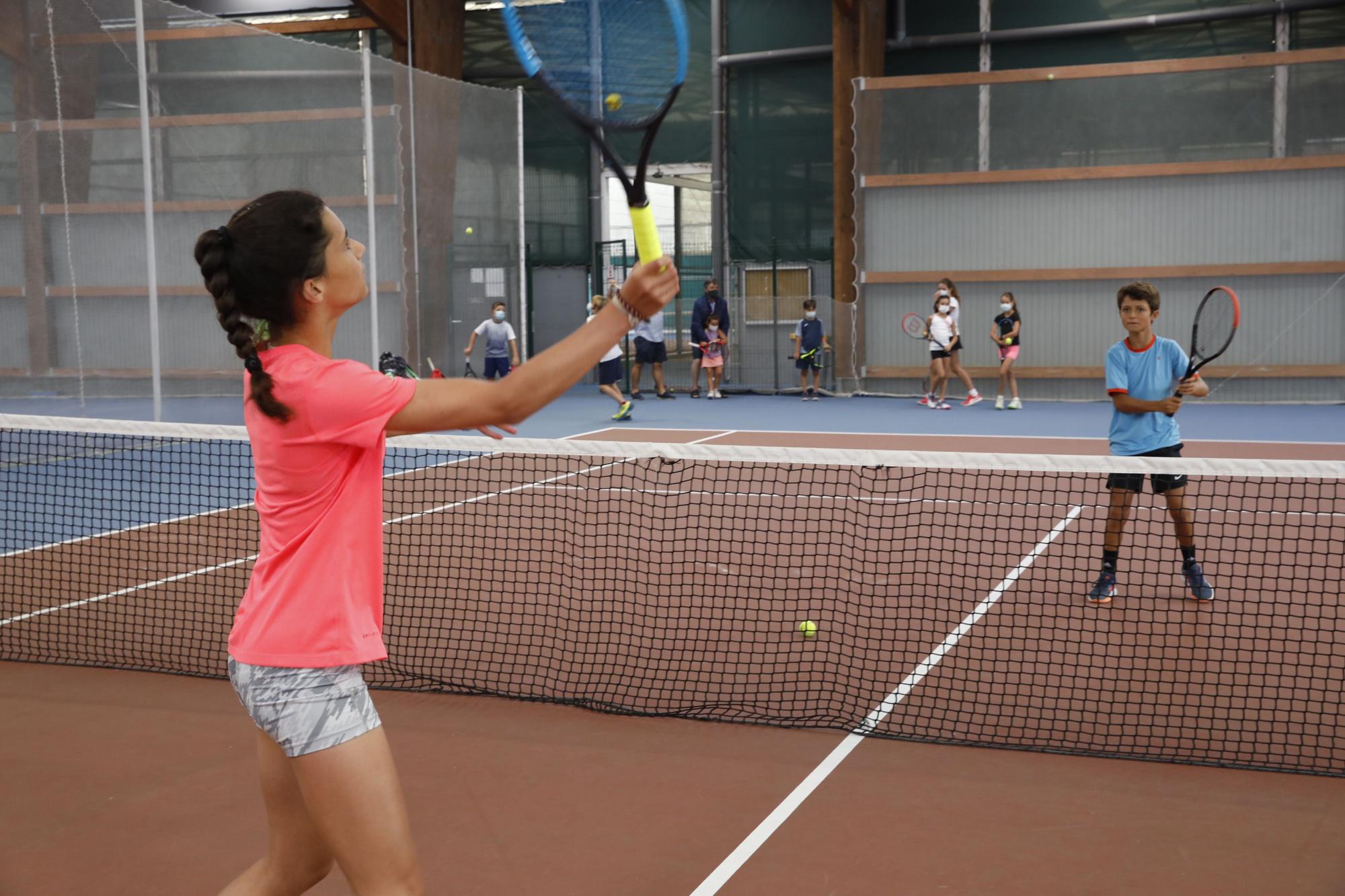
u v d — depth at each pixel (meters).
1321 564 6.47
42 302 12.71
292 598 1.96
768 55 20.08
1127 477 5.64
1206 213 16.78
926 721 4.18
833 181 20.09
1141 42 18.28
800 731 4.11
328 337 2.07
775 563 6.70
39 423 5.70
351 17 20.83
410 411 1.91
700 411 16.55
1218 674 4.56
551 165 22.11
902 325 17.20
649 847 3.22
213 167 13.38
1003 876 3.02
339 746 1.96
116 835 3.36
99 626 5.64
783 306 19.14
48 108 12.54
